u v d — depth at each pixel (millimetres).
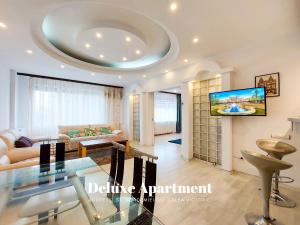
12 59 3666
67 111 5953
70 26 2750
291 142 2609
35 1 1889
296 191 2510
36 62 3865
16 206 1666
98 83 6754
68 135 5375
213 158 3885
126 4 1963
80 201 1731
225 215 1951
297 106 2574
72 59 3947
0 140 2824
